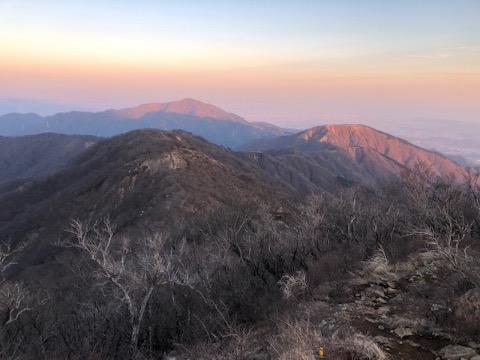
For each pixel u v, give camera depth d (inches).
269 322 360.8
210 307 452.1
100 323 469.1
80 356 424.8
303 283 413.1
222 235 623.8
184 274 501.7
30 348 463.2
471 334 264.7
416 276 402.9
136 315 445.1
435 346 262.1
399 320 302.4
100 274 471.2
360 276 419.2
